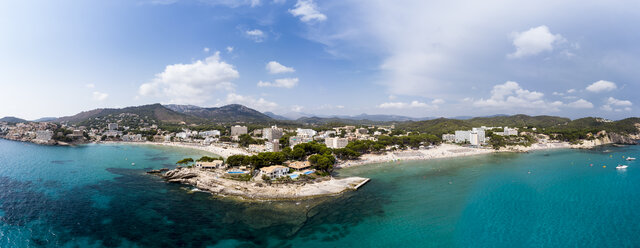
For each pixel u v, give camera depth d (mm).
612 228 72562
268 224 75812
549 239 67188
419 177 133875
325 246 64188
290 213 83938
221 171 127500
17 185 109438
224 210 85625
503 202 94625
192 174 121125
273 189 103375
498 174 139750
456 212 85812
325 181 118938
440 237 68938
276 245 64188
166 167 157250
